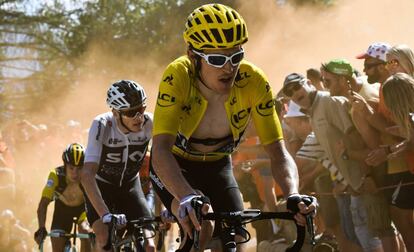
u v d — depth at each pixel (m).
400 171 5.53
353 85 6.25
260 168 7.07
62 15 21.69
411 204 5.50
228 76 3.75
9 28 21.83
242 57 3.73
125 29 20.53
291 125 7.07
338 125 6.07
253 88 4.01
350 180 6.00
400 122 5.36
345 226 6.29
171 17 19.58
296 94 6.27
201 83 3.92
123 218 5.08
